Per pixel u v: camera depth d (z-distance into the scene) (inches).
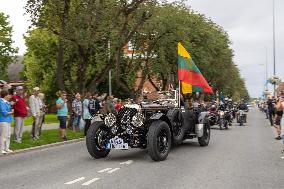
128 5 938.1
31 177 375.6
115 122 475.5
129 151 556.4
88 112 768.9
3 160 488.1
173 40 1521.9
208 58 1745.8
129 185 334.3
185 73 606.2
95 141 485.7
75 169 416.5
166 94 568.7
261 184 339.9
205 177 369.4
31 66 1899.6
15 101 616.1
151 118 468.4
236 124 1226.6
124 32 964.6
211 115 967.6
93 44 907.4
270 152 544.1
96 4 844.0
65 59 1101.7
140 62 1576.0
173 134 516.1
